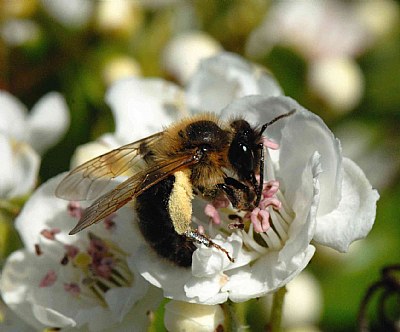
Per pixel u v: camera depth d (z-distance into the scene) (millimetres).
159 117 112
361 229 99
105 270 106
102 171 104
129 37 132
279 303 104
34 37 130
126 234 105
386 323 113
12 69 130
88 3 130
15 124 120
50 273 107
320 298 128
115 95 113
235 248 101
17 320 110
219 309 102
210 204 102
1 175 115
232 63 112
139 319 105
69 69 130
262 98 101
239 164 101
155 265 101
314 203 97
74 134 126
